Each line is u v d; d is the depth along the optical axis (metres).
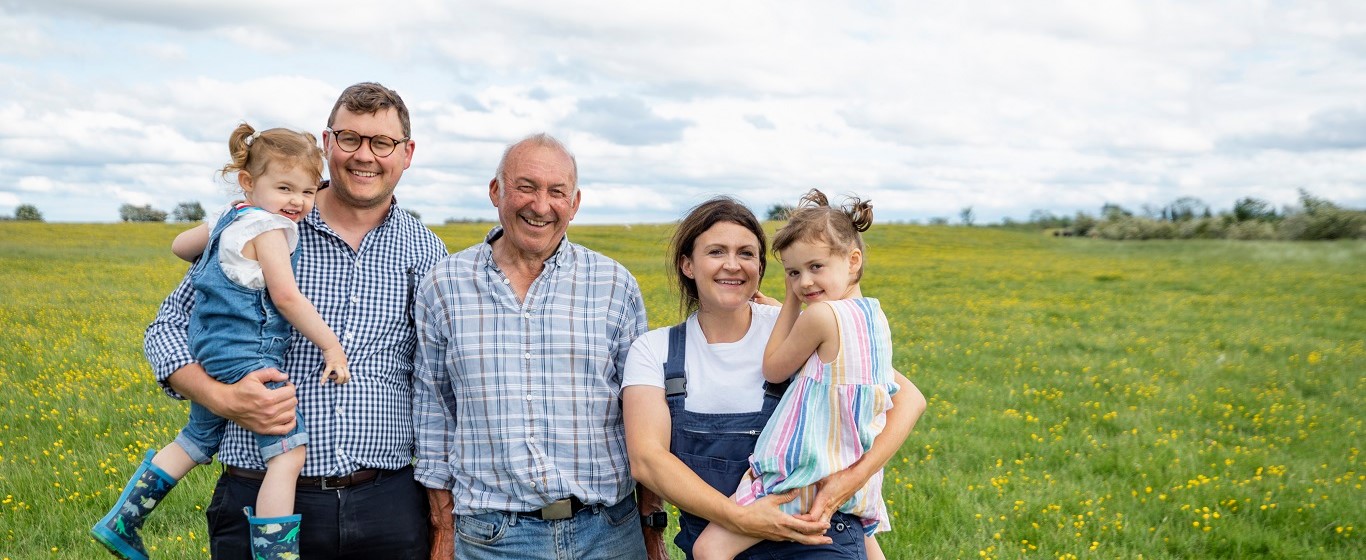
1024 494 7.00
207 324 3.28
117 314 15.87
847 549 3.22
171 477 3.53
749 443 3.30
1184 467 7.94
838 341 3.19
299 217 3.44
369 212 3.66
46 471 6.76
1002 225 95.62
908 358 13.94
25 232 37.94
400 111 3.65
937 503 6.73
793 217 3.41
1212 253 48.22
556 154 3.37
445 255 3.90
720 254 3.28
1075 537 6.16
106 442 7.72
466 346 3.42
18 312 15.55
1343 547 6.27
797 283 3.36
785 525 3.09
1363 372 13.29
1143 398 11.17
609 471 3.48
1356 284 28.97
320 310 3.50
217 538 3.45
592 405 3.47
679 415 3.33
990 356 14.24
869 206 3.54
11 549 5.48
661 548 3.88
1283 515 6.81
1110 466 8.03
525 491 3.38
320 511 3.41
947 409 10.15
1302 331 17.84
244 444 3.36
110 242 35.12
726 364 3.36
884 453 3.23
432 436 3.57
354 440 3.44
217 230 3.36
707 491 3.15
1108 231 71.31
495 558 3.39
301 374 3.42
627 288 3.61
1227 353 15.03
